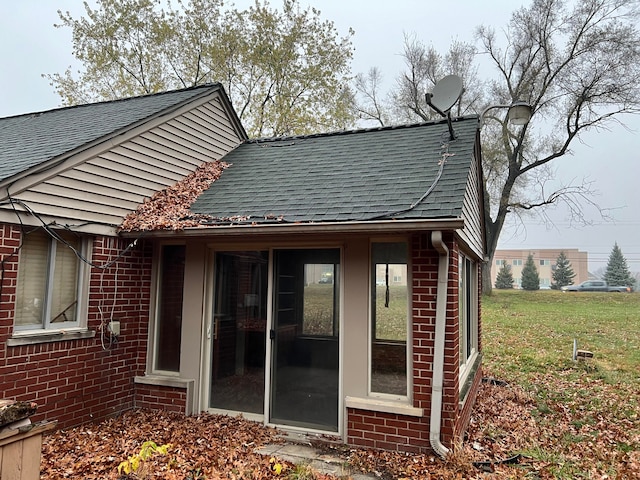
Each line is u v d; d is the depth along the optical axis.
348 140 7.75
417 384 4.55
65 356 4.99
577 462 4.60
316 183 6.07
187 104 7.16
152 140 6.36
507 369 10.16
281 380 5.40
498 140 25.50
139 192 6.09
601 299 27.41
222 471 3.92
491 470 4.21
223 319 5.89
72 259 5.23
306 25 20.25
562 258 53.06
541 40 23.41
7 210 4.32
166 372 6.08
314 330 5.30
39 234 4.85
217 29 19.89
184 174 7.07
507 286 49.41
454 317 4.63
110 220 5.57
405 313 4.82
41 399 4.68
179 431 4.99
